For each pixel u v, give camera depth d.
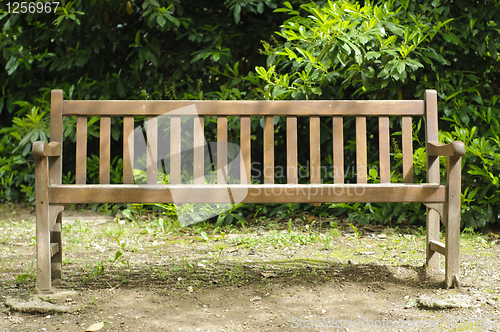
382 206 4.36
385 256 3.25
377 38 3.68
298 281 2.70
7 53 5.24
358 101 2.83
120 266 2.99
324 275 2.80
